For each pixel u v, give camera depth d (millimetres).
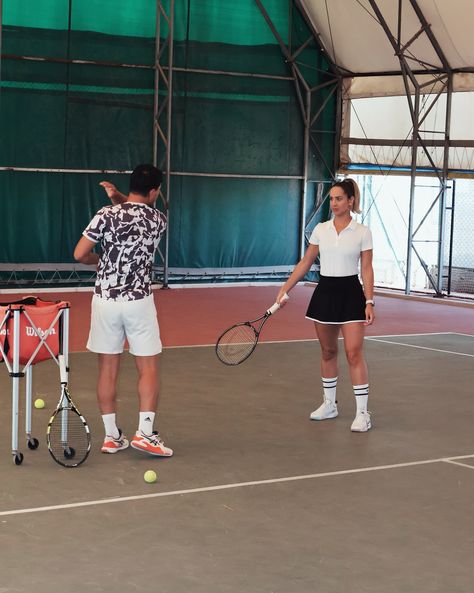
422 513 5410
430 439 7199
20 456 6059
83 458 6062
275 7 18359
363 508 5465
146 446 6277
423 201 19391
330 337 7500
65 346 6059
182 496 5559
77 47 16438
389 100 18344
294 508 5418
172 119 17578
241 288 18375
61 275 16766
